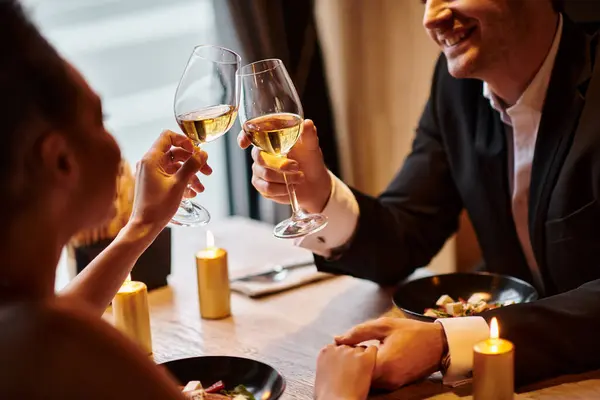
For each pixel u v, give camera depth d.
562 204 1.80
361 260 1.87
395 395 1.34
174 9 3.27
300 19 3.18
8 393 0.75
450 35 1.83
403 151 3.42
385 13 3.33
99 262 1.27
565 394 1.33
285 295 1.86
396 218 2.00
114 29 3.18
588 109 1.77
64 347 0.77
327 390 1.30
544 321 1.40
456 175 2.09
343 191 1.82
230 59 1.46
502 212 2.01
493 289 1.77
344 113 3.51
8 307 0.80
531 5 1.78
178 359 1.43
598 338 1.40
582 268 1.81
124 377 0.79
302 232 1.50
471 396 1.33
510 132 1.97
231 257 2.13
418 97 3.31
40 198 0.84
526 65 1.83
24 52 0.82
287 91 1.42
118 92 3.23
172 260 2.15
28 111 0.81
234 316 1.75
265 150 1.45
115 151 0.93
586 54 1.80
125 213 1.87
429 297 1.78
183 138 1.41
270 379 1.37
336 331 1.63
